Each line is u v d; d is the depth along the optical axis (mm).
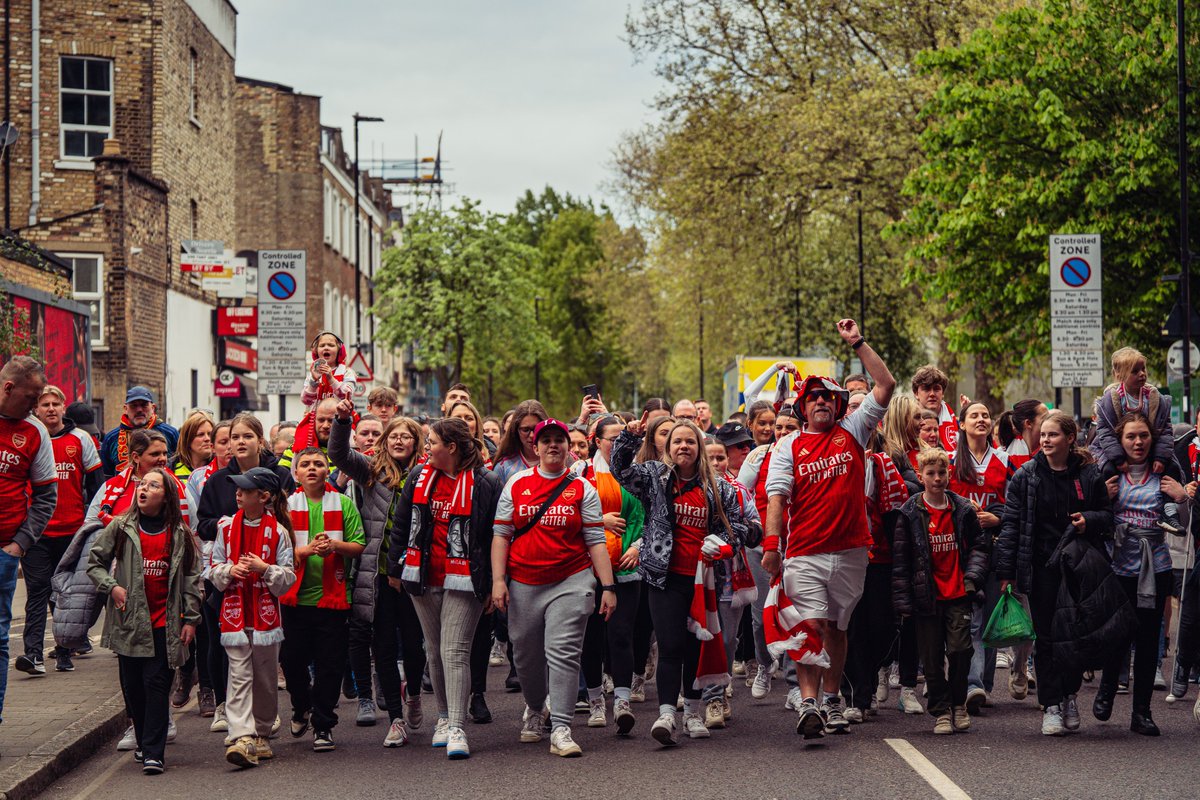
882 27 36812
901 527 9547
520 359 55562
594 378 97688
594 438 11438
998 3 33125
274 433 13336
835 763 8461
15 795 7633
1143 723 9391
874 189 36375
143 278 31766
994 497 10875
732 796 7609
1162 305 28156
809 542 9078
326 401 11133
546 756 8914
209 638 10297
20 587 19953
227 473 9820
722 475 11391
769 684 11383
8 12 32312
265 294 19688
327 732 9328
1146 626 9484
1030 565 9531
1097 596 9211
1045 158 29188
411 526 9086
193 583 8750
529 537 9047
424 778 8305
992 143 29406
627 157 41594
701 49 39062
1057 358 20016
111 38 32969
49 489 9016
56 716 9836
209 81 37969
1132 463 10070
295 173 53969
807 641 9023
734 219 38438
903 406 10430
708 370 72125
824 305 46594
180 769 8781
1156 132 27219
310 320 54344
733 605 10242
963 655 9492
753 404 12508
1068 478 9539
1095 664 9211
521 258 52750
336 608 9312
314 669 9328
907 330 45094
